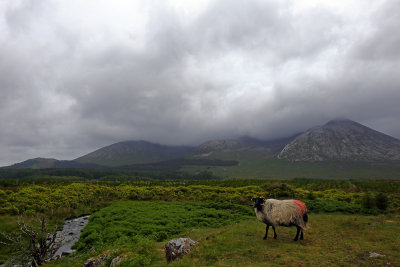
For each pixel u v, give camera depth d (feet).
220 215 90.02
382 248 40.14
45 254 55.67
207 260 37.04
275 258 36.52
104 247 52.95
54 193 136.05
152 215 89.97
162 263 38.32
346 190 149.48
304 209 46.26
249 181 212.23
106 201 137.80
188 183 215.10
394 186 153.79
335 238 47.57
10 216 94.53
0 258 61.26
